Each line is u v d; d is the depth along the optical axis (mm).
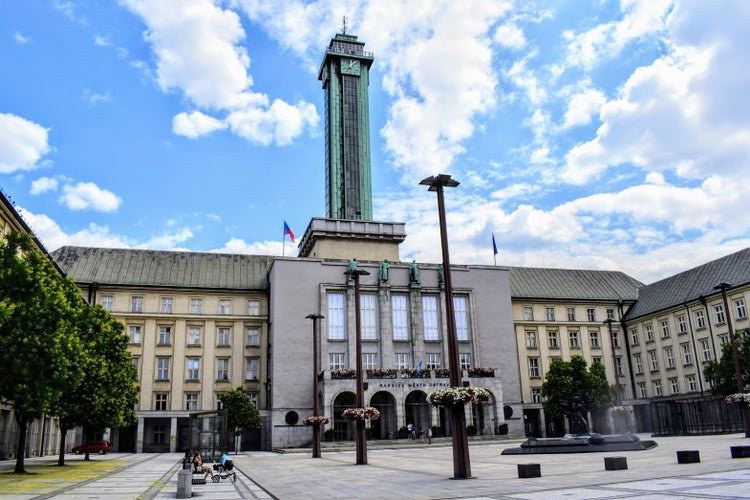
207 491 21719
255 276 75688
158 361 68500
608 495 15578
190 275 73438
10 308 22844
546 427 77562
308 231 77062
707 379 56250
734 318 66000
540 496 16016
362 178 100750
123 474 29906
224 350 70562
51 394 27359
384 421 66938
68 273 69062
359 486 21484
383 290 71062
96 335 37625
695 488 16125
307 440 64500
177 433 67938
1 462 40938
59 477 27516
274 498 18984
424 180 24203
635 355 81812
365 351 69062
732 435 48031
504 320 75250
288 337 67250
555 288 84938
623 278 90188
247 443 69312
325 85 110250
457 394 21828
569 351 81438
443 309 73125
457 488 19031
